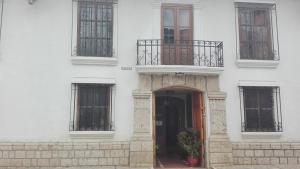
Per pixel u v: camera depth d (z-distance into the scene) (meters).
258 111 10.84
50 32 10.38
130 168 9.94
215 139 10.38
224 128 10.49
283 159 10.61
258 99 10.91
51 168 9.82
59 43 10.36
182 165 10.91
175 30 10.93
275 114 10.83
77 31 10.47
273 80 10.93
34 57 10.23
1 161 9.75
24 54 10.21
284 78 10.99
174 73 10.41
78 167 9.93
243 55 10.99
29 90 10.10
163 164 11.11
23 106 10.03
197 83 10.66
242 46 11.05
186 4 11.01
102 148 10.09
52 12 10.46
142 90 10.42
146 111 10.34
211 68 10.35
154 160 10.34
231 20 11.08
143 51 10.58
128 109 10.35
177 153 13.19
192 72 10.36
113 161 10.08
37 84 10.15
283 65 11.05
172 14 11.02
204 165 10.53
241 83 10.72
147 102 10.40
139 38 10.68
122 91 10.39
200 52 10.76
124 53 10.55
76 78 10.26
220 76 10.76
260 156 10.55
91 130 10.16
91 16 10.61
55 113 10.10
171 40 10.86
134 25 10.72
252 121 10.77
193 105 11.52
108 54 10.50
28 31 10.30
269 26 11.22
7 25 10.24
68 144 10.00
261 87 10.86
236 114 10.66
